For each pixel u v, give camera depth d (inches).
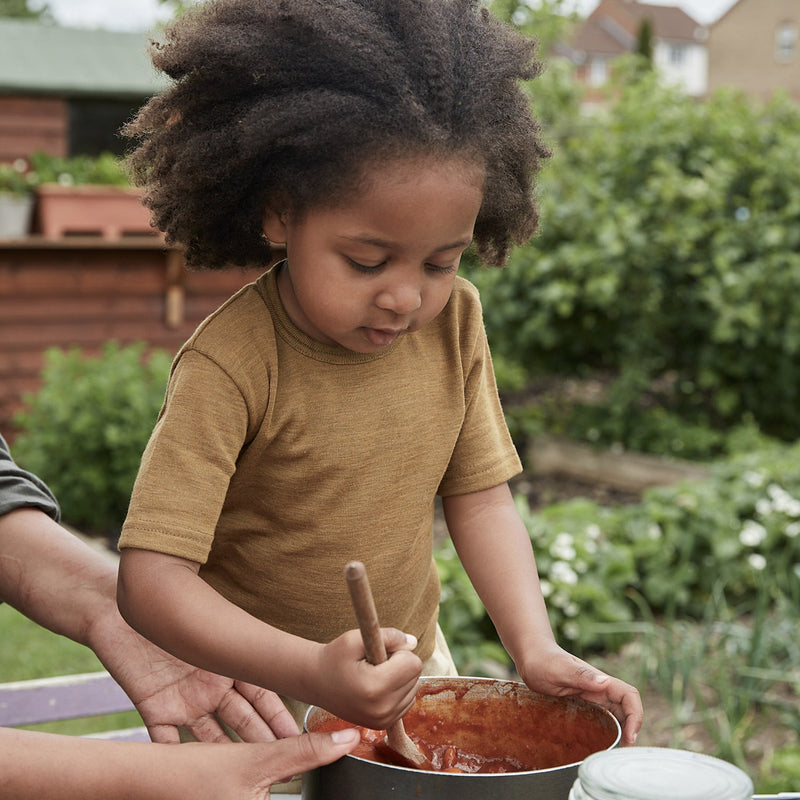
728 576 156.6
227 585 54.2
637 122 253.6
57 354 212.4
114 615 54.2
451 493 58.6
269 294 49.9
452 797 36.1
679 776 31.6
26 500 58.8
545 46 298.7
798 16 1203.2
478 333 57.1
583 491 223.0
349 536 52.2
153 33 52.5
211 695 51.8
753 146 245.9
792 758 101.7
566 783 36.9
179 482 45.8
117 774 40.8
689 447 225.0
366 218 42.3
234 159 46.1
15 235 256.4
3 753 40.9
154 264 250.5
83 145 300.4
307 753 39.4
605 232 221.5
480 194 43.9
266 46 45.3
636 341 230.2
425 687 47.8
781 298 226.2
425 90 42.8
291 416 49.6
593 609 140.6
